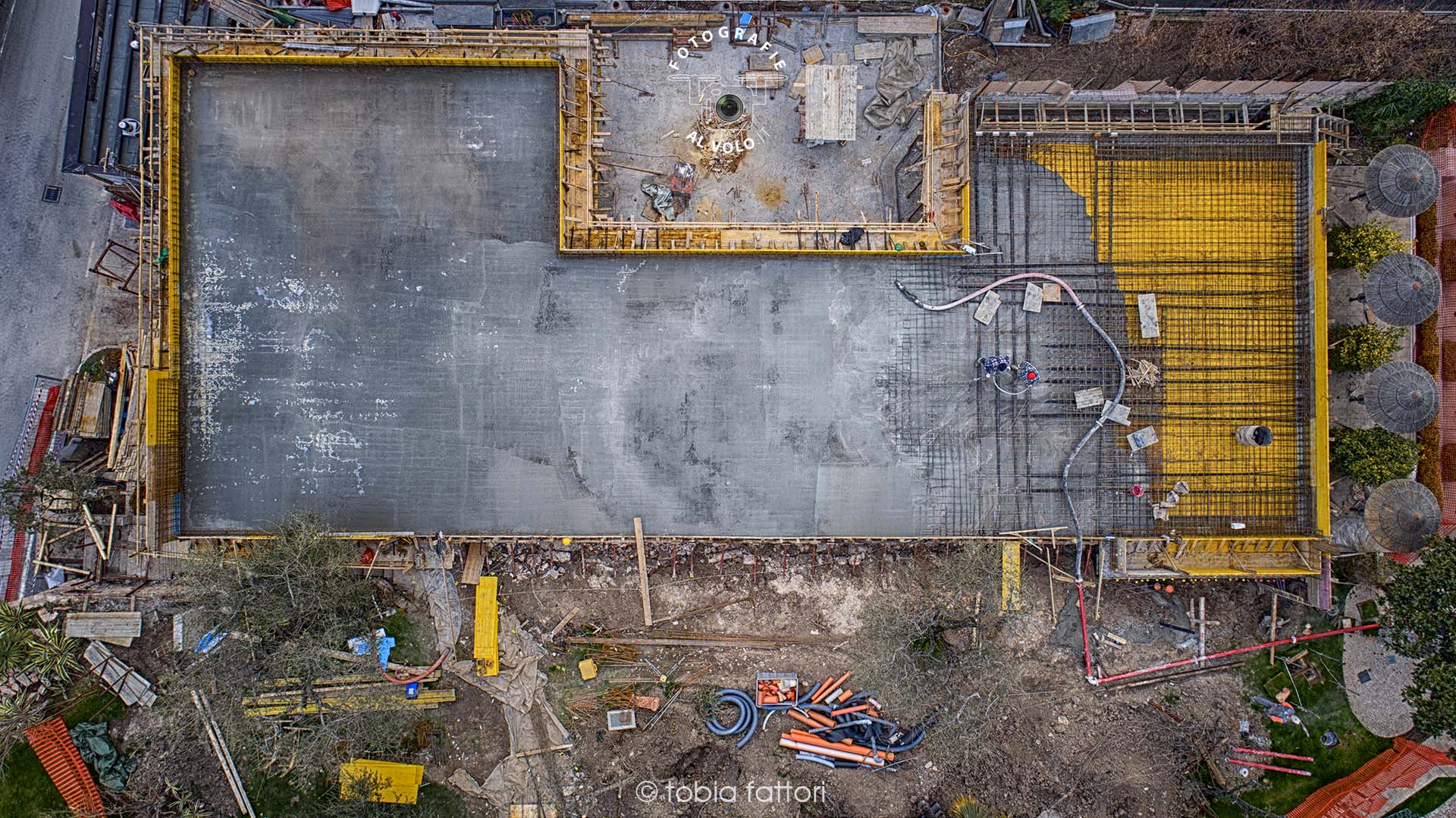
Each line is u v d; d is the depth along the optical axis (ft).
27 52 70.28
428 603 69.00
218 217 62.80
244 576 62.13
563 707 69.00
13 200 69.97
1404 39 66.44
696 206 71.20
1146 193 64.64
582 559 69.41
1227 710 69.10
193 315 62.95
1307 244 64.13
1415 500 59.57
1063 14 67.56
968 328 64.34
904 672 68.23
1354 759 68.08
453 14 69.00
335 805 66.90
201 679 66.54
